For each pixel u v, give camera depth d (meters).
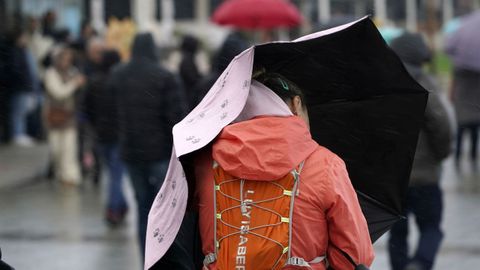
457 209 25.83
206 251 8.76
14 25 39.38
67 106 32.50
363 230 8.59
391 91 9.44
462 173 32.78
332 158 8.61
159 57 19.83
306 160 8.52
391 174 9.70
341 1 54.88
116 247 22.17
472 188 29.44
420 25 46.28
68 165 32.66
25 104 40.69
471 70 32.84
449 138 16.19
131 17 51.53
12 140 41.38
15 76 39.50
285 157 8.34
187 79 28.89
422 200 16.50
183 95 19.73
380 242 21.81
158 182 19.61
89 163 34.09
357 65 9.23
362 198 9.84
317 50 9.06
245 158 8.33
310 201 8.40
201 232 8.80
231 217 8.48
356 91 9.52
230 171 8.41
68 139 32.62
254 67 9.16
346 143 9.82
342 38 8.90
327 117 9.77
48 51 41.19
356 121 9.72
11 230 24.42
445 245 21.33
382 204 9.80
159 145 19.48
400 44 16.72
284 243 8.34
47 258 20.94
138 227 19.69
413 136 9.56
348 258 8.50
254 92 8.77
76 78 32.44
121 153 19.77
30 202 29.25
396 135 9.62
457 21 40.22
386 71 9.20
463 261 19.72
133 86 19.50
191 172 8.74
